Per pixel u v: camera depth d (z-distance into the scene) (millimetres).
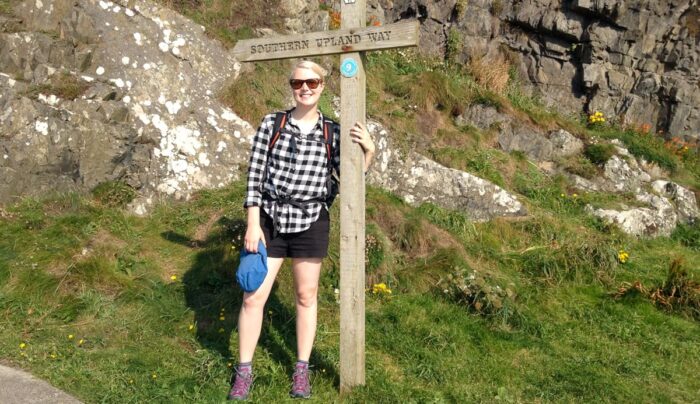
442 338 4793
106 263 4992
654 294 6062
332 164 3654
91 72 6488
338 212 6098
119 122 6246
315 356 4254
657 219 8531
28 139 5797
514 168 8617
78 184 5898
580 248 6723
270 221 3568
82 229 5383
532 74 11445
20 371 3744
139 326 4449
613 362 4770
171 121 6570
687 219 9008
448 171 7648
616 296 6078
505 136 9102
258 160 3525
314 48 3604
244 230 5504
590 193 8695
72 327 4340
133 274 5059
